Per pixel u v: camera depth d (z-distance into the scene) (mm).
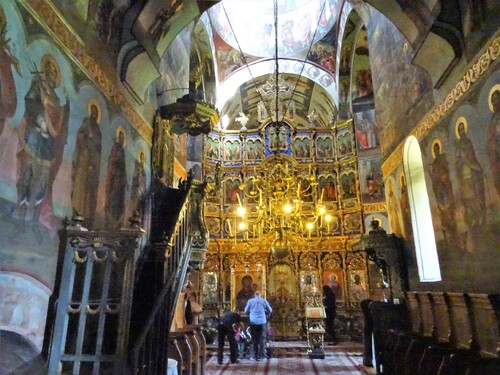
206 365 10742
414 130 8602
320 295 16688
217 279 18703
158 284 6328
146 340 5086
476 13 5711
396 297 9445
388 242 9828
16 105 3930
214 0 8430
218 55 21453
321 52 21188
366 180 18641
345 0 17078
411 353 6051
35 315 4129
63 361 4316
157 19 7551
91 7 5938
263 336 11977
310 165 20141
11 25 3904
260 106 22625
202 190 10164
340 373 9477
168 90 9992
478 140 5785
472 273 6066
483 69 5598
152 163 8797
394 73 9984
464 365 4438
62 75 4961
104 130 6266
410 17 7320
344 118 20328
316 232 19062
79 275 5074
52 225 4562
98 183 5988
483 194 5688
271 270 18906
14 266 3811
